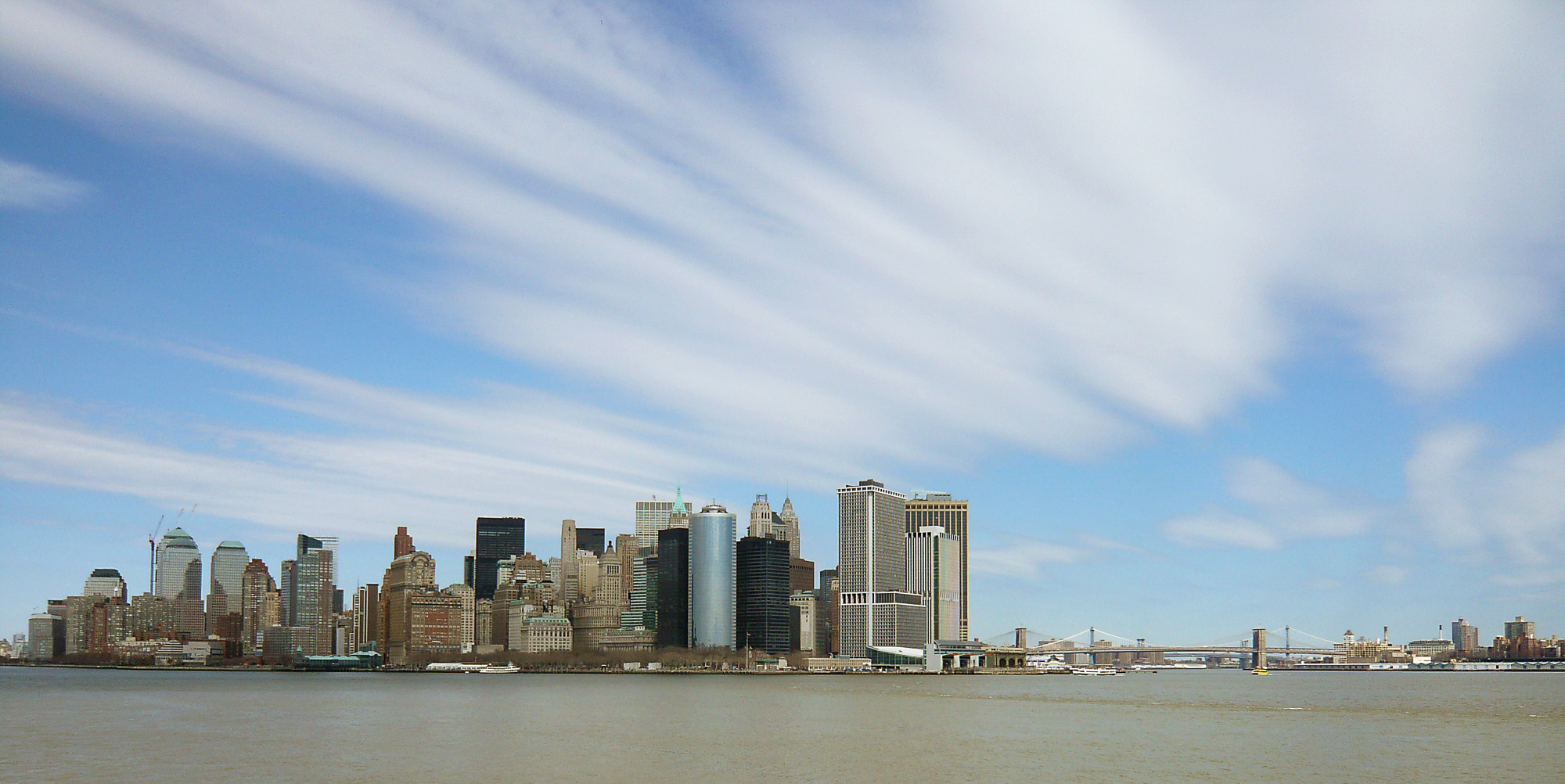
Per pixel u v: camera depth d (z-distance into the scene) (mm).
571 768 175375
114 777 164500
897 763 183125
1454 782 161750
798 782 160875
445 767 175875
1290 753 198875
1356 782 162750
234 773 168750
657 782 160875
